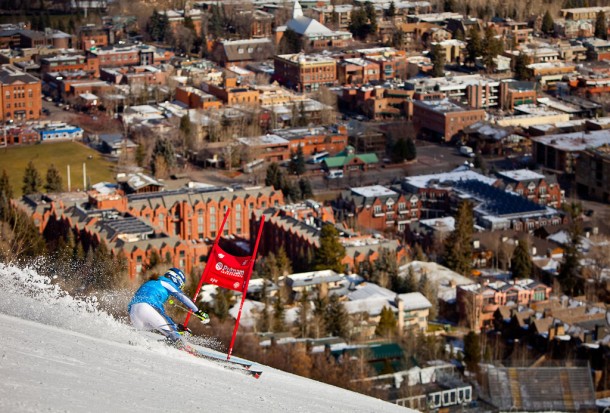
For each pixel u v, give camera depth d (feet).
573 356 632.38
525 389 541.75
